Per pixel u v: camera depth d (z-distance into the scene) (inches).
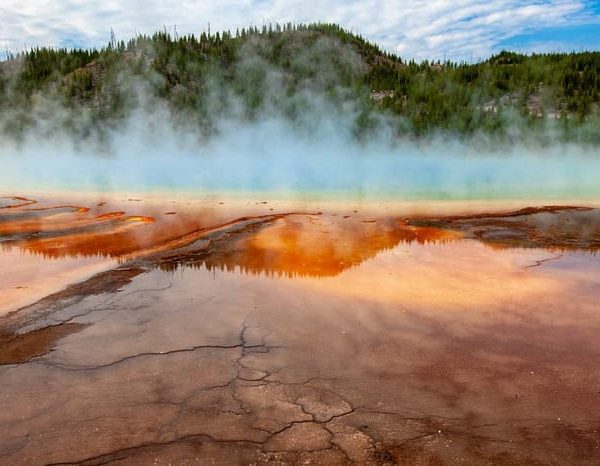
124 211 433.1
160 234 332.5
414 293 213.2
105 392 130.9
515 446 109.7
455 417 120.6
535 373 141.7
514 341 163.5
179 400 127.4
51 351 154.5
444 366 146.4
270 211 440.8
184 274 239.8
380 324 178.2
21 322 176.6
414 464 103.8
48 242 306.3
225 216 409.7
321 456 106.1
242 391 132.0
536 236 337.7
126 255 275.1
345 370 143.9
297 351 156.0
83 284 221.0
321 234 339.3
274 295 209.6
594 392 131.5
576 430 115.3
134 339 163.5
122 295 207.2
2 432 113.5
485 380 138.1
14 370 142.2
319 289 218.1
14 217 399.5
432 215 426.0
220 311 189.9
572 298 206.1
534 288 219.8
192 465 103.0
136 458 105.1
